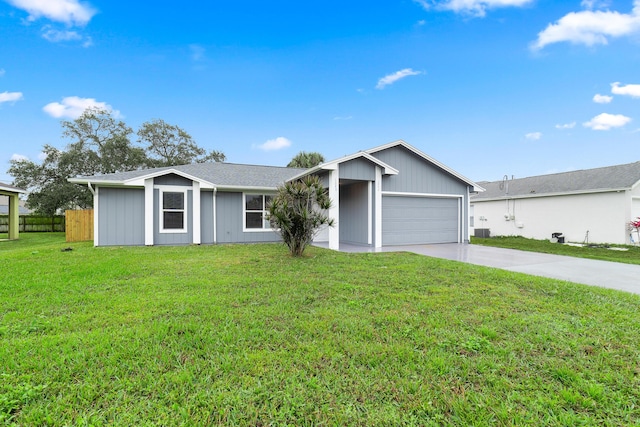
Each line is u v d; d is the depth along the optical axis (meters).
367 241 11.88
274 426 2.00
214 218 12.59
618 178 14.90
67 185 21.45
